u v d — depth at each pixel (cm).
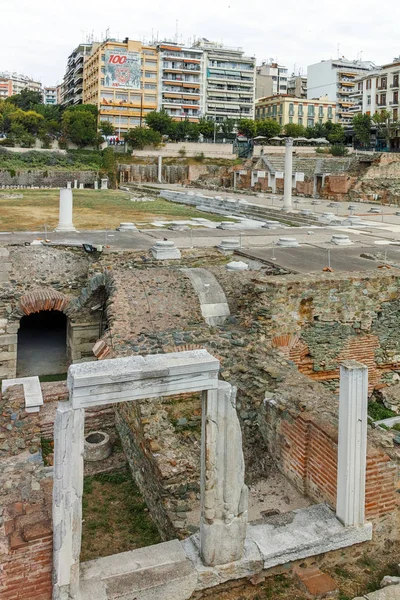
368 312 1789
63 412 716
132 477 1230
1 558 731
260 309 1670
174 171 9719
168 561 831
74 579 748
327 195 7056
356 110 12112
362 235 3497
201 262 2452
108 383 733
